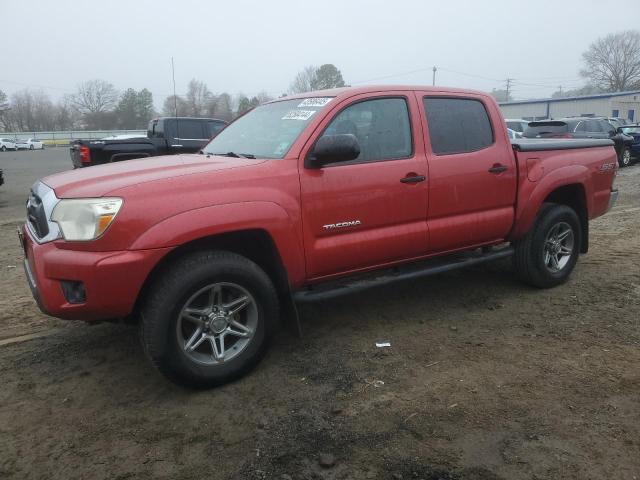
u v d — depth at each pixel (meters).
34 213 3.54
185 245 3.37
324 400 3.32
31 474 2.71
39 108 98.75
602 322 4.40
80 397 3.45
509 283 5.49
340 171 3.81
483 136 4.65
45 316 4.84
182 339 3.33
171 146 12.21
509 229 4.84
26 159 35.72
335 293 3.92
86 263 3.04
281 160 3.64
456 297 5.12
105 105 94.06
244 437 2.97
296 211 3.61
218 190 3.36
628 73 82.38
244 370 3.56
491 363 3.74
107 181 3.32
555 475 2.59
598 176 5.50
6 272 6.31
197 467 2.73
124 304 3.14
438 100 4.44
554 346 3.98
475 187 4.50
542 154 5.00
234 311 3.51
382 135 4.09
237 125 4.76
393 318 4.63
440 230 4.34
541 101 58.28
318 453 2.81
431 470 2.65
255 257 3.82
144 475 2.68
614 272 5.75
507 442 2.85
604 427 2.95
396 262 4.25
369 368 3.72
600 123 17.12
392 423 3.05
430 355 3.90
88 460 2.81
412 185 4.12
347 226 3.86
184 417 3.18
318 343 4.15
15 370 3.82
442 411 3.16
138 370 3.79
